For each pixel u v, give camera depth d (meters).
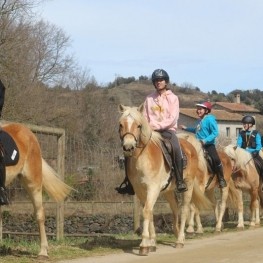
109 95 52.75
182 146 10.61
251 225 15.09
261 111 84.88
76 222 14.93
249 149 15.98
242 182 14.71
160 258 8.54
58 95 39.62
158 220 15.14
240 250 9.51
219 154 14.13
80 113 41.69
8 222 13.20
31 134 8.70
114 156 13.80
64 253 8.99
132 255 8.91
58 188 8.88
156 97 10.01
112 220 15.12
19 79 28.20
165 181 9.55
